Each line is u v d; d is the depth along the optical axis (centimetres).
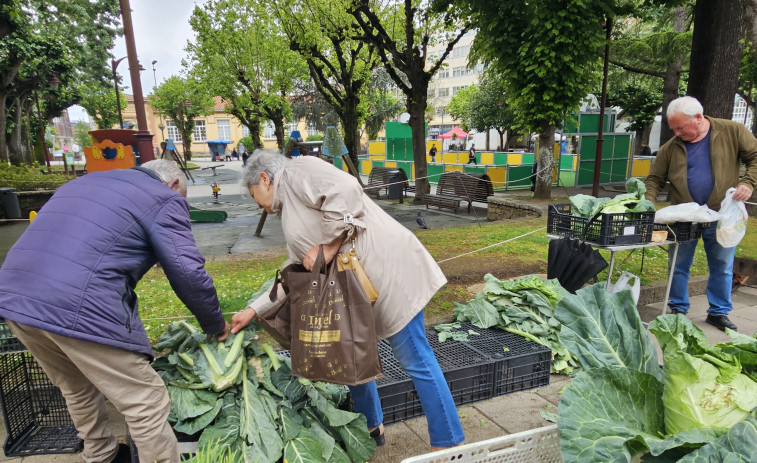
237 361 251
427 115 5588
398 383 284
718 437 131
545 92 1124
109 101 4828
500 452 161
